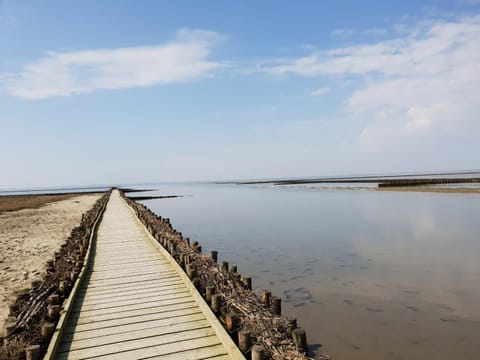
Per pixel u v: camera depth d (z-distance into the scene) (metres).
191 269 7.82
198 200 54.00
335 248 14.84
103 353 4.74
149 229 14.34
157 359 4.59
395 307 8.25
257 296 8.18
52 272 9.20
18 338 5.10
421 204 31.53
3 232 18.67
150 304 6.58
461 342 6.51
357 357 6.00
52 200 53.59
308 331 7.00
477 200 33.53
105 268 9.20
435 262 12.21
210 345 4.99
